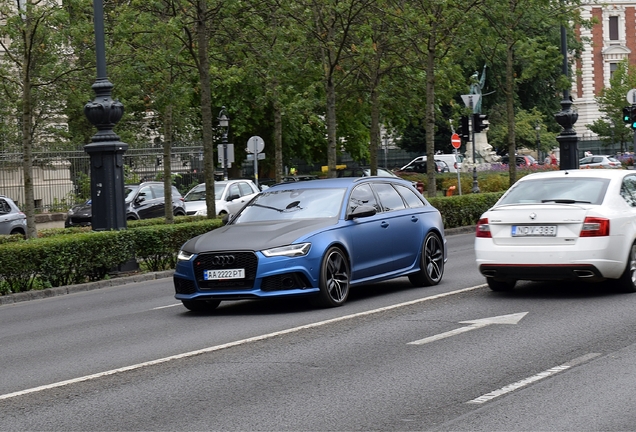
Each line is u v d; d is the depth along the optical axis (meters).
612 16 123.31
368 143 75.38
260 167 72.00
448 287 19.09
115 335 15.29
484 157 84.81
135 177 55.88
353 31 39.00
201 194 48.56
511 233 16.83
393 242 18.41
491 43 43.00
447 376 10.77
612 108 113.69
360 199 18.11
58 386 11.12
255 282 16.02
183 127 55.75
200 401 10.00
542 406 9.30
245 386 10.64
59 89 34.44
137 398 10.28
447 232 38.56
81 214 46.09
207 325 15.61
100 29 26.72
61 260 24.44
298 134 69.25
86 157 53.34
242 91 60.75
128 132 59.62
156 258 27.88
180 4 31.98
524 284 19.09
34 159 50.28
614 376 10.52
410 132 104.00
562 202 16.86
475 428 8.57
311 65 40.16
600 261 16.22
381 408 9.40
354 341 13.23
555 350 12.06
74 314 19.16
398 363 11.58
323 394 10.09
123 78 33.91
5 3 30.78
